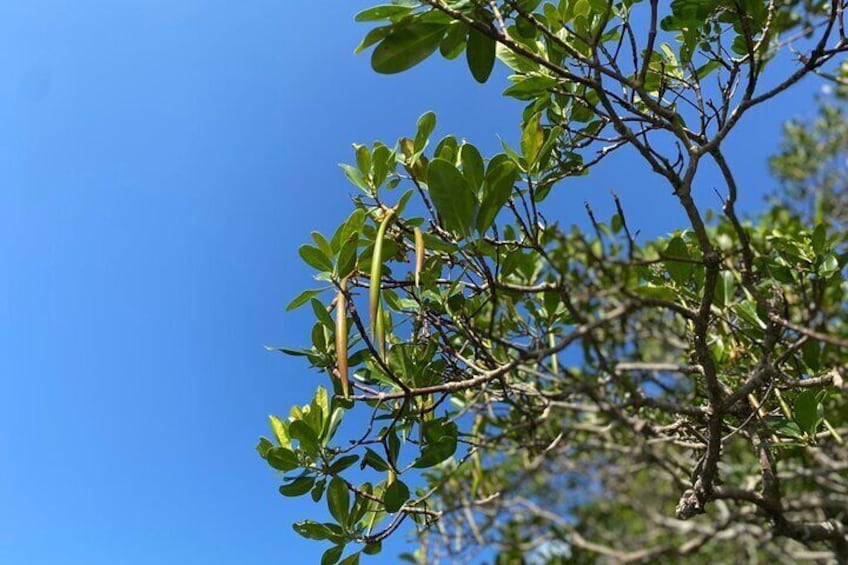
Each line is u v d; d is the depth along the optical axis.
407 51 0.71
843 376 0.82
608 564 1.86
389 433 0.85
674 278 0.90
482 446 0.95
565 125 0.95
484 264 0.74
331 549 0.89
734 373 1.01
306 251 0.85
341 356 0.74
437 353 0.94
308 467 0.90
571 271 0.67
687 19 0.81
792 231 1.06
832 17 0.71
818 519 1.37
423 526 1.01
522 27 0.72
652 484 1.92
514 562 1.84
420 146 0.91
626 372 0.94
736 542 1.90
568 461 1.45
